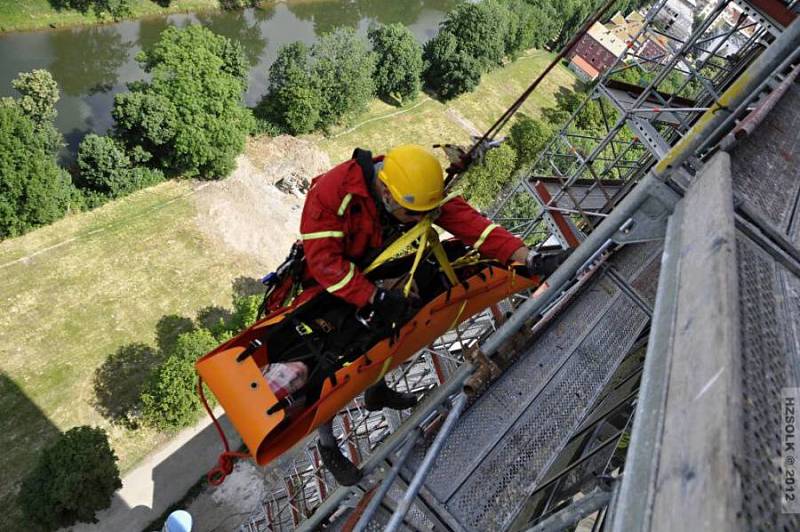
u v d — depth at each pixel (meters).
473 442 5.68
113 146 32.03
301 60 41.66
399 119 49.59
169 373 23.02
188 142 33.34
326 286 4.00
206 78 34.22
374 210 4.05
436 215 4.15
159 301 29.00
